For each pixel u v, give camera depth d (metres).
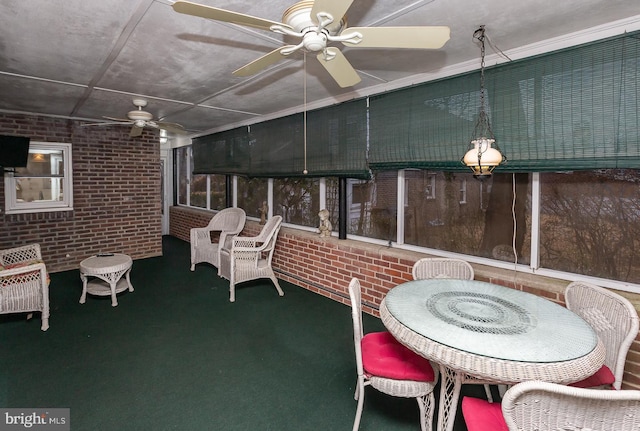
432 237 3.12
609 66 1.90
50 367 2.41
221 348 2.72
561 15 1.83
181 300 3.79
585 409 0.99
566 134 2.06
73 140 4.86
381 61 2.54
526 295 1.94
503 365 1.27
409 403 2.09
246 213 5.52
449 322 1.58
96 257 3.93
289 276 4.44
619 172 2.12
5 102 3.83
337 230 4.03
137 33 2.05
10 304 2.86
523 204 2.54
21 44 2.21
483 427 1.31
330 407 2.04
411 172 3.25
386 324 1.66
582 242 2.28
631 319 1.59
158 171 5.79
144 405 2.03
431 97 2.72
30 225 4.55
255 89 3.28
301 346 2.77
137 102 3.65
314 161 3.85
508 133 2.30
